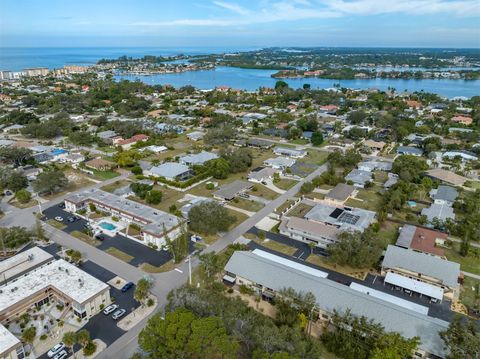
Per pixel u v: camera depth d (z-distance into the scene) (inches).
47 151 5816.9
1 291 2407.7
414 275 2787.9
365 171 5093.5
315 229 3341.5
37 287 2459.4
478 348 1758.1
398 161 5162.4
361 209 3878.0
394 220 3786.9
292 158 5792.3
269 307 2456.9
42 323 2306.8
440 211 3850.9
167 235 3250.5
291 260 3021.7
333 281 2583.7
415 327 2085.4
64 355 2028.8
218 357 1902.1
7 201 4168.3
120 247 3213.6
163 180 4675.2
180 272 2849.4
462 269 2960.1
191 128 7810.0
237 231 3503.9
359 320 2139.5
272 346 1872.5
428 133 7303.2
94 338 2181.3
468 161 5664.4
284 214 3786.9
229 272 2711.6
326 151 6274.6
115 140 6560.0
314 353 1888.5
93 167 5211.6
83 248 3191.4
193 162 5359.3
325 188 4653.1
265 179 4884.4
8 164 5344.5
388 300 2459.4
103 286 2468.0
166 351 1873.8
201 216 3341.5
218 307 2135.8
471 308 2471.7
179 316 1987.0
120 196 4188.0
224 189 4375.0
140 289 2411.4
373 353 1903.3
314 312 2346.2
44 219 3730.3
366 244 2940.5
